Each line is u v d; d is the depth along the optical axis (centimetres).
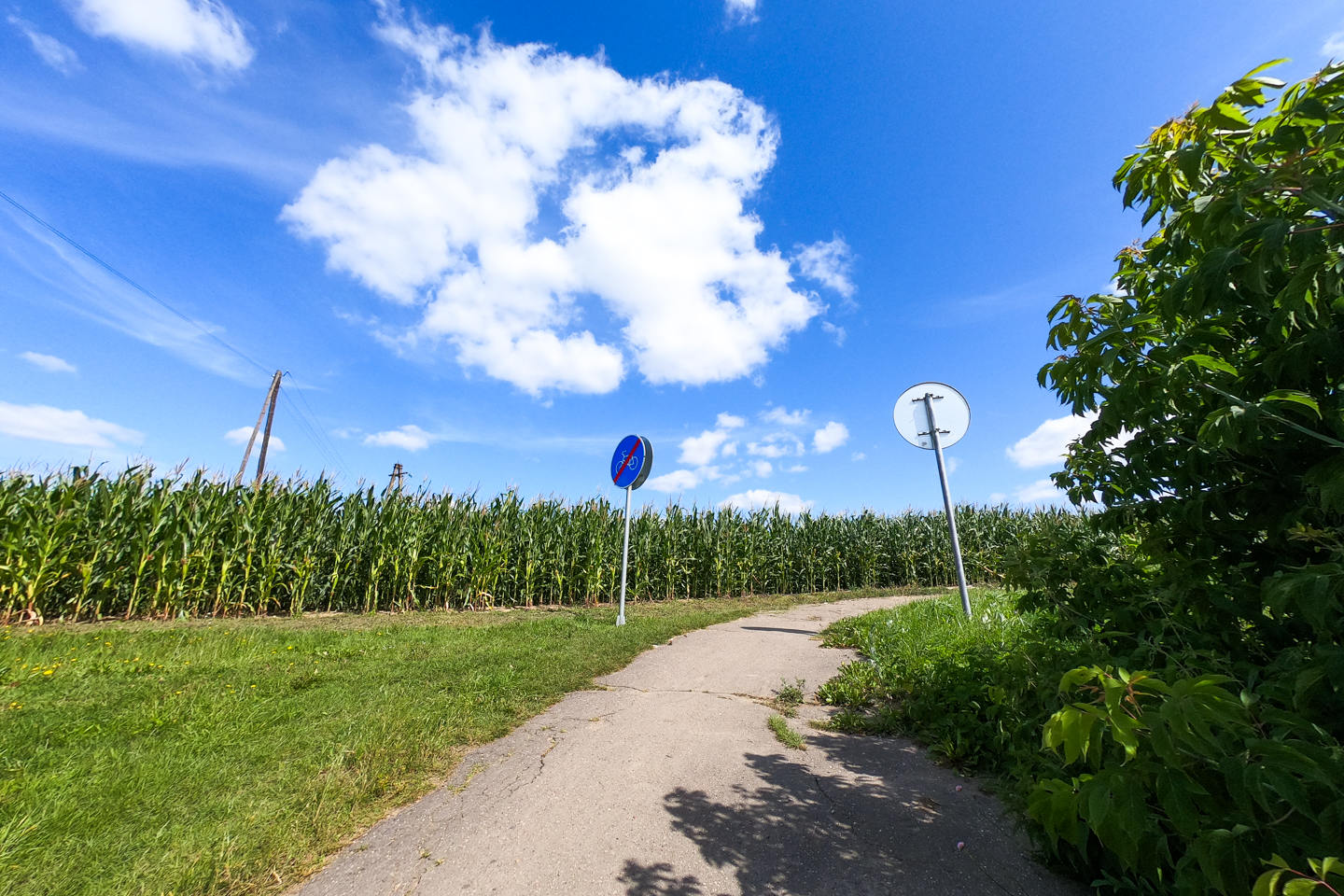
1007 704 336
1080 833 152
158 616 910
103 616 896
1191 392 192
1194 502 194
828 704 470
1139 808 128
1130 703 138
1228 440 157
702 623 911
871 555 1844
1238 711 118
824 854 251
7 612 802
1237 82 175
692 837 263
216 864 228
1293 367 160
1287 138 146
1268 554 195
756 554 1667
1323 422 165
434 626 887
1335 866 104
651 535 1492
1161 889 192
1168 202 200
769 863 244
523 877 232
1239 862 120
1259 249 148
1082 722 135
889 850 254
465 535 1230
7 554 806
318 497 1098
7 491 834
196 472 982
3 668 501
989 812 287
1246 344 191
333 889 223
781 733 390
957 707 392
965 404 732
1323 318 155
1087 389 217
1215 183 167
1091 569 248
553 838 261
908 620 761
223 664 553
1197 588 197
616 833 266
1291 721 125
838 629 805
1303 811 112
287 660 584
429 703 435
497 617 1059
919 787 316
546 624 864
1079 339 213
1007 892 224
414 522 1165
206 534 957
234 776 306
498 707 434
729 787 314
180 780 299
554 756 354
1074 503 257
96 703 415
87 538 869
